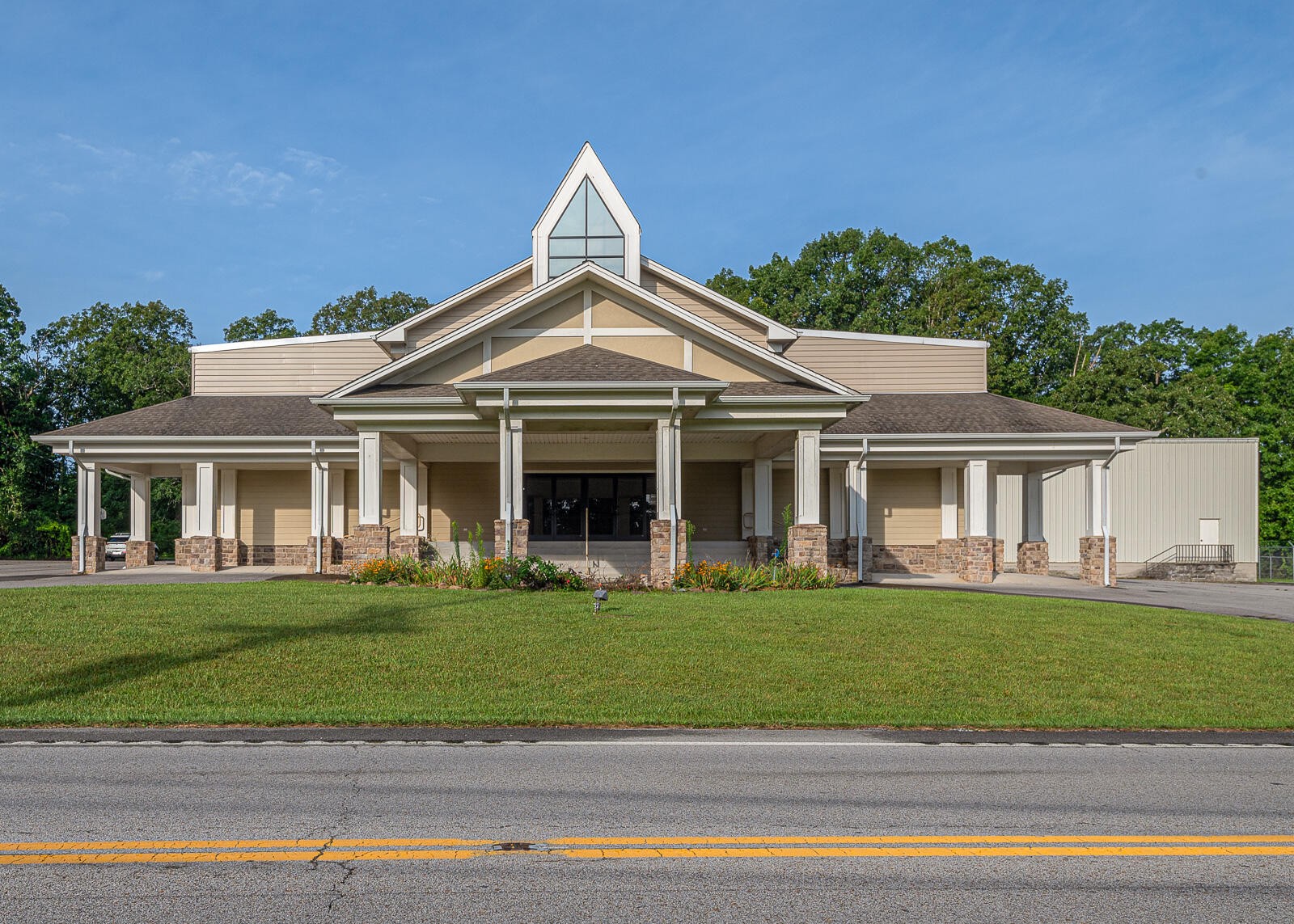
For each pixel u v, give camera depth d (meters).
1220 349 62.88
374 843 5.26
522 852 5.14
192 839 5.30
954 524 27.47
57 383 53.31
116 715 8.76
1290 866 5.08
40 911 4.29
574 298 21.94
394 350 25.34
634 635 12.76
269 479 27.56
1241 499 34.19
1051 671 11.30
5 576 23.39
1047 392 64.12
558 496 27.70
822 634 13.12
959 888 4.69
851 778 6.82
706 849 5.23
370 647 11.80
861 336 29.64
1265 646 13.27
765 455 24.89
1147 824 5.80
